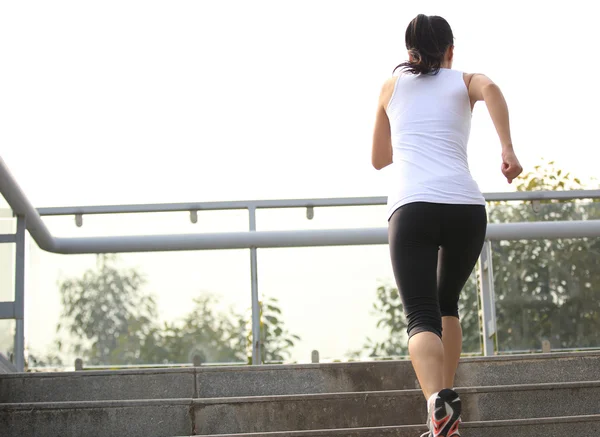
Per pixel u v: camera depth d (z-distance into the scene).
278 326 5.56
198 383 4.04
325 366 4.11
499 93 3.08
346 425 3.68
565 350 5.67
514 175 2.96
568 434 3.52
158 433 3.60
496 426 3.49
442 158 3.12
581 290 5.73
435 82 3.24
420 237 3.07
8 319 4.68
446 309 3.33
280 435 3.38
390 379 4.12
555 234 5.73
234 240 5.61
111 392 3.97
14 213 4.78
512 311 5.71
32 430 3.56
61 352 5.52
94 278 5.61
